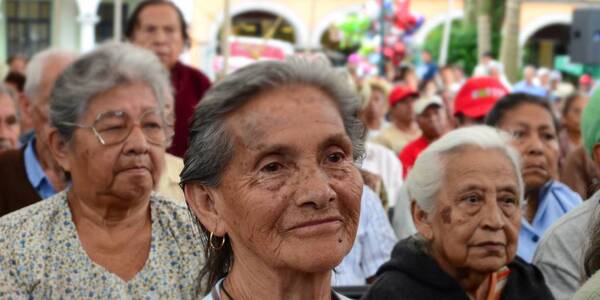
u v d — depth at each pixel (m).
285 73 2.50
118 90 3.69
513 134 5.18
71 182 3.76
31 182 4.91
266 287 2.51
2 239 3.45
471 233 3.66
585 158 6.09
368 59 23.23
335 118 2.49
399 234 5.45
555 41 43.31
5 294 3.38
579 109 8.05
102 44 3.84
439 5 39.91
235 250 2.56
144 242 3.60
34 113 5.08
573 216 4.16
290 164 2.46
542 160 5.12
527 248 4.91
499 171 3.67
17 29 33.28
